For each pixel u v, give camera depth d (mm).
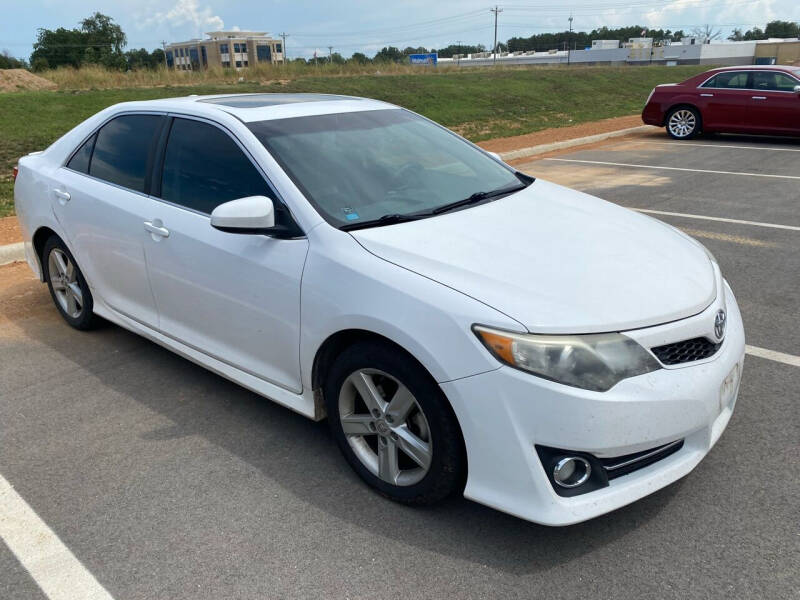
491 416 2418
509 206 3428
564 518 2391
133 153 3992
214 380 4070
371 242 2877
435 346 2494
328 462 3215
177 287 3621
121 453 3318
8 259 6512
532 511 2422
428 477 2693
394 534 2707
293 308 3010
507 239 2967
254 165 3295
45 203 4543
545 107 23391
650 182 9891
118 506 2920
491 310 2457
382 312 2643
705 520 2736
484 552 2594
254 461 3232
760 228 7098
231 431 3504
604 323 2436
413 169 3604
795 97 13375
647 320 2502
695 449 2635
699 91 14492
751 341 4379
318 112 3777
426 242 2877
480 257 2766
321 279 2887
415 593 2404
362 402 3006
